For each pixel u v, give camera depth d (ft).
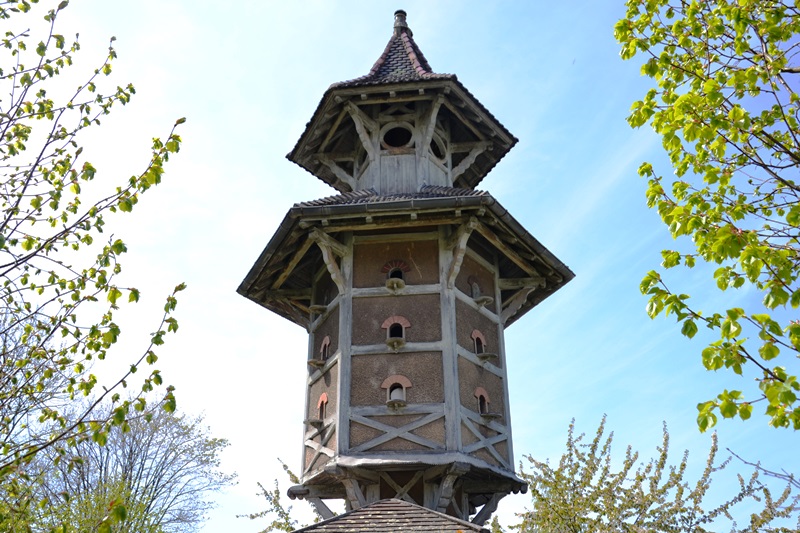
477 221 38.63
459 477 36.24
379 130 45.65
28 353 20.92
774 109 19.39
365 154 47.24
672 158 20.27
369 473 36.63
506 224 39.50
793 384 14.92
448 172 46.37
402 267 40.09
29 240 20.98
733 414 15.33
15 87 20.79
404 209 38.14
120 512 16.38
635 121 20.48
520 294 44.16
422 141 44.62
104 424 17.53
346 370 37.73
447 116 47.91
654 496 44.96
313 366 41.42
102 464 73.56
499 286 44.21
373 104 45.73
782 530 40.24
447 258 39.81
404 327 38.37
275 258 41.50
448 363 37.14
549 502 45.65
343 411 36.78
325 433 37.99
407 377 37.14
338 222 38.96
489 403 39.22
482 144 47.98
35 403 22.66
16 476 21.65
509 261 44.83
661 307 17.43
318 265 44.68
